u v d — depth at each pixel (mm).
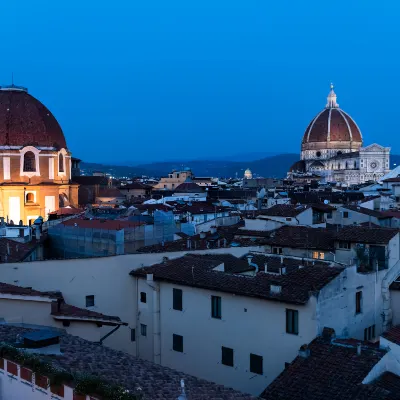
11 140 150750
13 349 26344
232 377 45344
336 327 43281
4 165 148250
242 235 78125
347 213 91812
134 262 54156
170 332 49906
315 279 43000
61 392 23828
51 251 79625
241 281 45656
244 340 44625
